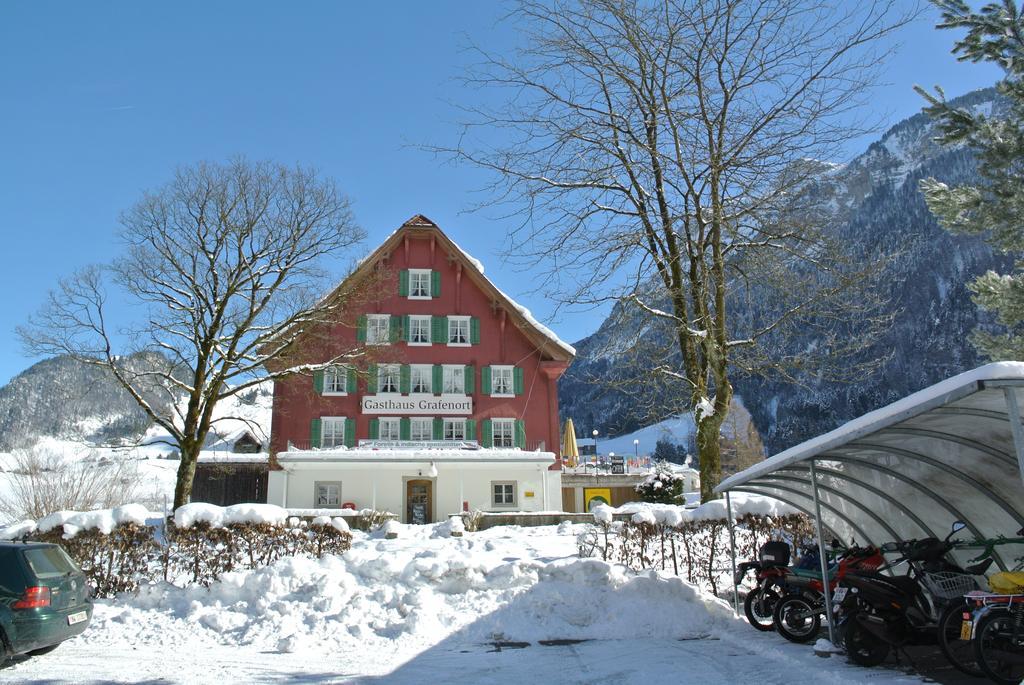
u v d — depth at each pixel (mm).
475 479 35719
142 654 10398
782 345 17438
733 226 15812
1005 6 12516
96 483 27391
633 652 9930
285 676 9008
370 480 35062
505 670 9133
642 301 16828
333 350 35969
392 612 11969
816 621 10172
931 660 8781
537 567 13055
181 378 31953
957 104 13672
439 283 38594
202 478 38156
